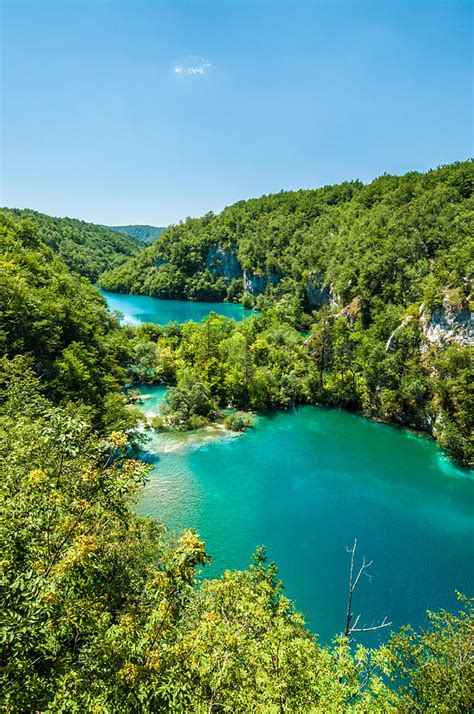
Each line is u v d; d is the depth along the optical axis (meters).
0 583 6.54
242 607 13.77
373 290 82.75
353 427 55.88
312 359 74.12
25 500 8.42
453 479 42.47
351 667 12.61
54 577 7.39
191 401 56.25
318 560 30.19
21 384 31.25
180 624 13.30
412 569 29.52
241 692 9.64
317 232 162.12
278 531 33.47
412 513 36.47
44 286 60.84
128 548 15.37
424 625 24.61
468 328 50.22
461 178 102.75
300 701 10.63
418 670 13.90
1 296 42.53
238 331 90.62
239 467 44.03
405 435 53.12
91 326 62.66
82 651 8.05
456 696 12.52
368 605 26.08
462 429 46.50
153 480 40.62
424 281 71.62
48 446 10.78
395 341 59.50
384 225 108.19
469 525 34.91
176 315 148.50
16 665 6.46
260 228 198.50
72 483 9.37
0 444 16.16
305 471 43.62
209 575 28.06
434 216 92.06
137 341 82.25
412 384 53.31
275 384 63.28
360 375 63.47
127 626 8.76
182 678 7.95
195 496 38.06
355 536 33.22
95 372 50.97
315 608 25.67
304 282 131.62
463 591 27.53
